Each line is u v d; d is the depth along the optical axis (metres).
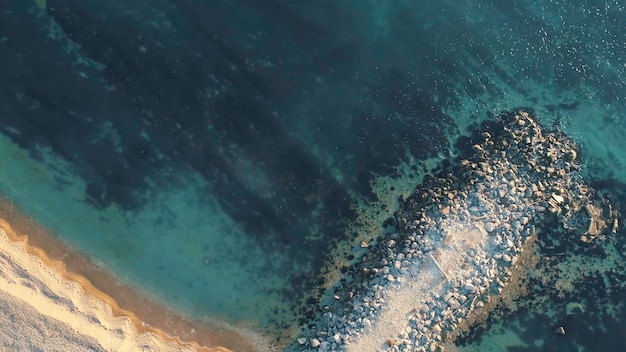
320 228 19.23
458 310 18.39
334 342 17.83
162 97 19.61
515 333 18.61
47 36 19.58
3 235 17.78
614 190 20.11
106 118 19.33
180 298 18.41
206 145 19.50
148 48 19.81
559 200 19.48
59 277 17.80
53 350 16.38
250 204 19.25
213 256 18.84
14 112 19.03
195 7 20.20
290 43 20.47
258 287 18.72
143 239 18.75
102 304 17.73
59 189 18.80
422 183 19.72
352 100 20.30
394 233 19.20
